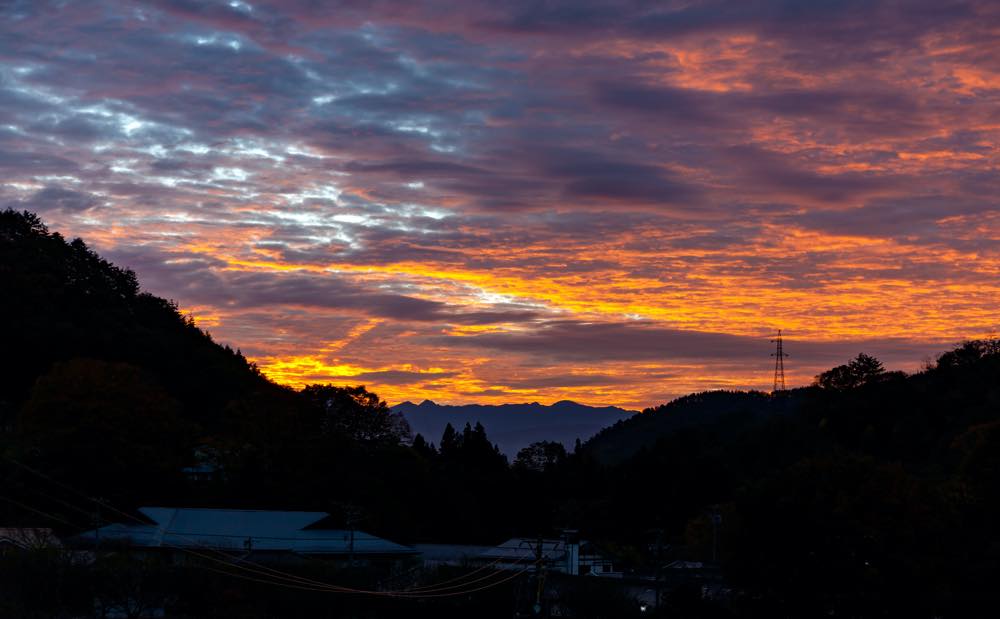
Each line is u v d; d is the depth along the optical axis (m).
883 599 54.28
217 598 58.50
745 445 149.88
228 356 160.50
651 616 58.88
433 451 136.50
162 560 61.66
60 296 143.12
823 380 166.75
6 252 149.75
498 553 79.69
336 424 105.38
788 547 55.06
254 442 93.75
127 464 84.19
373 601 62.84
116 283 166.25
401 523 92.81
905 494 55.91
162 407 90.00
